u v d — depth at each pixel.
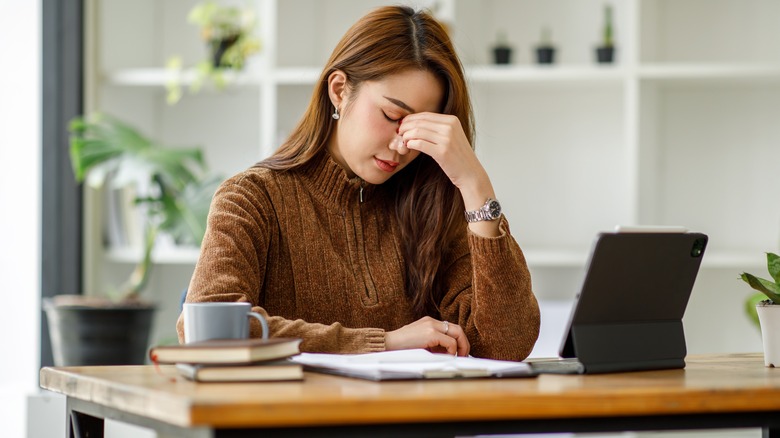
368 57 1.96
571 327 1.63
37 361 3.73
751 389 1.39
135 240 3.90
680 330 1.76
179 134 4.21
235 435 1.20
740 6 3.81
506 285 1.94
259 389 1.33
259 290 1.96
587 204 3.94
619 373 1.63
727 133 3.87
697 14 3.84
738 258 3.54
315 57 4.05
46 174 3.76
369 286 2.08
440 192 2.12
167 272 4.23
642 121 3.67
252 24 3.87
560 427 1.34
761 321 1.80
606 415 1.36
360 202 2.12
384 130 1.96
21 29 3.73
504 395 1.27
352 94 1.99
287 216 2.04
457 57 2.01
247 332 1.61
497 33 3.96
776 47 3.79
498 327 1.94
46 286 3.74
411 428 1.27
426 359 1.60
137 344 3.41
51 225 3.76
